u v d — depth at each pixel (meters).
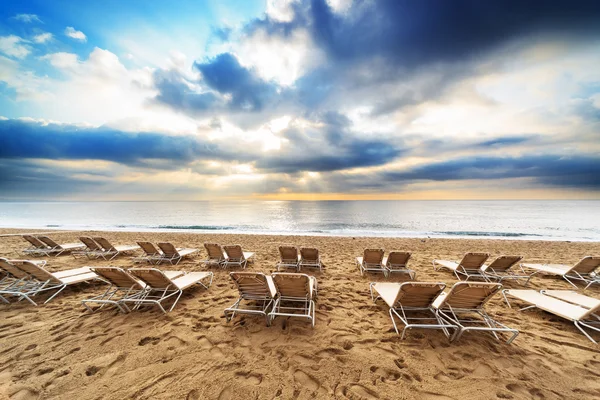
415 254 7.97
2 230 14.77
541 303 3.35
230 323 3.12
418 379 2.17
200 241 10.85
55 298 3.94
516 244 10.36
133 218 28.86
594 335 2.90
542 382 2.15
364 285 4.73
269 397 1.96
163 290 3.67
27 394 1.98
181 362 2.37
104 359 2.42
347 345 2.67
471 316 3.36
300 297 3.31
